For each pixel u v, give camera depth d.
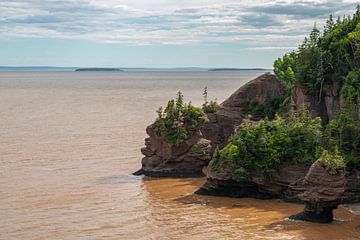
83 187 61.12
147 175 67.69
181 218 50.12
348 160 54.88
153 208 53.31
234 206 54.41
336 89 72.44
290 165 56.72
